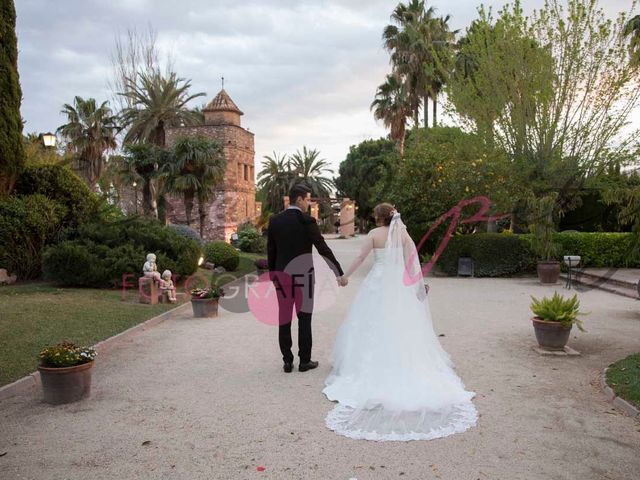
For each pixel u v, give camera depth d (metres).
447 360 5.61
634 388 4.76
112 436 3.98
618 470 3.38
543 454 3.61
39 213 12.41
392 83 37.44
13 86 12.41
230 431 4.06
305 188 5.78
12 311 8.40
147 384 5.30
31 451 3.72
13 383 5.12
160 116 29.36
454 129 20.86
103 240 12.61
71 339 6.96
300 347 5.73
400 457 3.58
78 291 11.09
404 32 34.75
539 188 16.80
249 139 41.56
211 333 7.86
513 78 17.19
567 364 5.95
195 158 23.02
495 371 5.68
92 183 36.00
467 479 3.27
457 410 4.40
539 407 4.54
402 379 4.68
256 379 5.44
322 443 3.82
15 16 12.52
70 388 4.71
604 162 16.72
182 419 4.32
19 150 12.61
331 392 4.82
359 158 59.34
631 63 15.53
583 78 16.28
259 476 3.33
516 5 16.64
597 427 4.09
